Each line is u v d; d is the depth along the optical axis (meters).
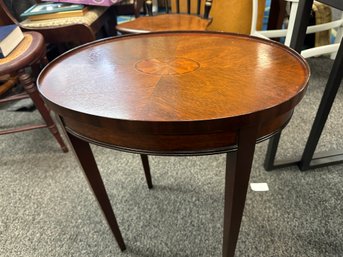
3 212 1.00
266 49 0.67
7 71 0.94
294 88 0.49
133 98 0.50
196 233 0.88
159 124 0.42
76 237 0.90
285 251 0.81
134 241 0.87
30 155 1.28
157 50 0.71
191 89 0.52
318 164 1.07
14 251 0.86
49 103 0.50
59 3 1.34
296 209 0.93
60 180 1.12
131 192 1.05
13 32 1.05
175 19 1.37
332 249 0.81
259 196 0.99
